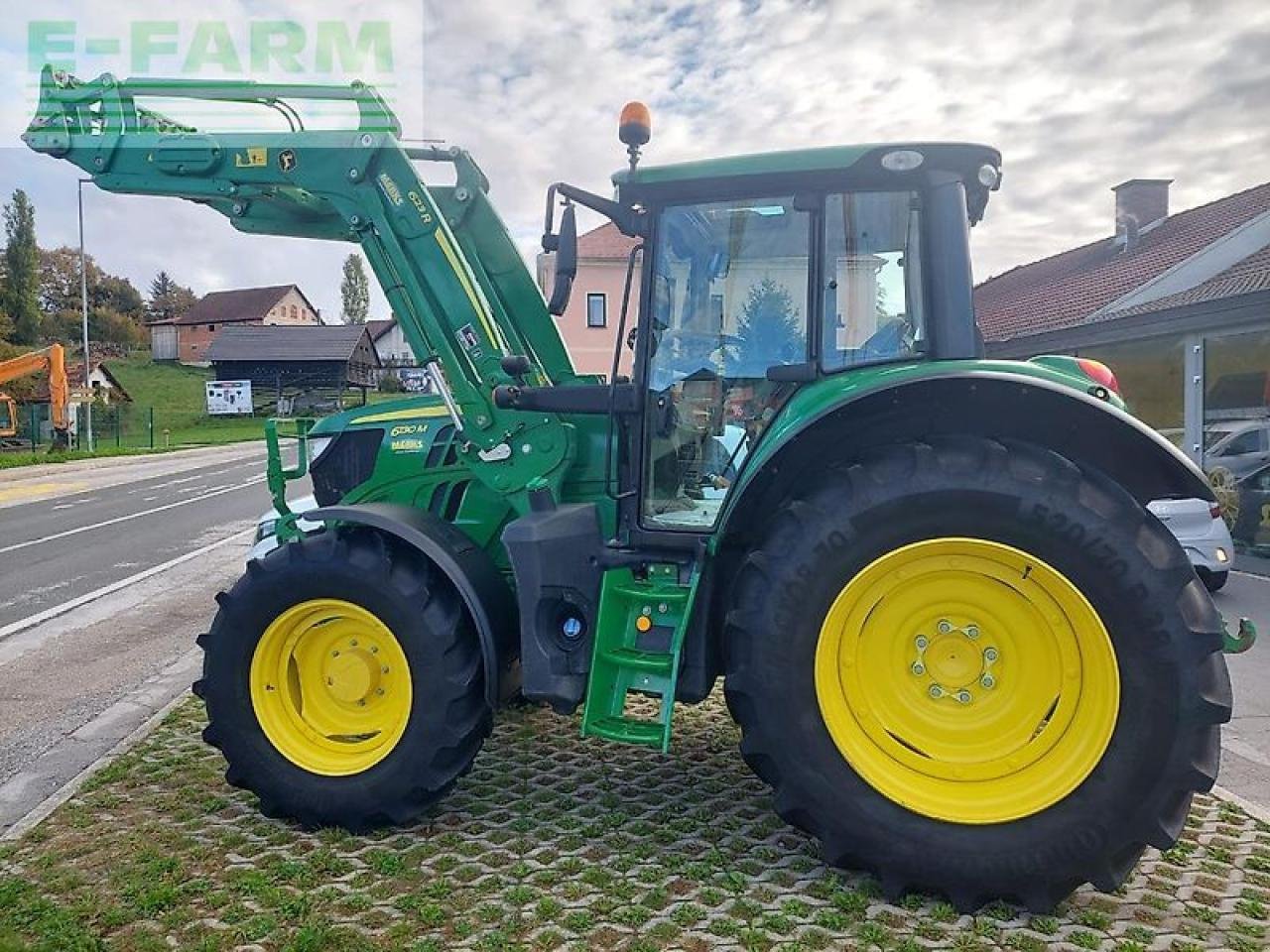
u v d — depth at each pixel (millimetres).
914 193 3414
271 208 4559
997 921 2850
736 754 4301
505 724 4754
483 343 3891
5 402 33000
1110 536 2795
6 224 68750
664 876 3139
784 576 3010
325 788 3512
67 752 4684
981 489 2877
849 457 3301
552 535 3520
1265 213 17719
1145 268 19547
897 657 3092
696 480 3625
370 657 3654
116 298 97625
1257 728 4852
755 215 3551
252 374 58062
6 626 7547
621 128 3459
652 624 3367
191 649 6758
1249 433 10609
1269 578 9062
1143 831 2787
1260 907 2902
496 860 3271
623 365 3785
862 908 2916
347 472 4492
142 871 3211
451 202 4387
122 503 17359
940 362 3227
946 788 2977
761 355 3574
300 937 2750
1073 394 2930
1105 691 2826
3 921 2895
